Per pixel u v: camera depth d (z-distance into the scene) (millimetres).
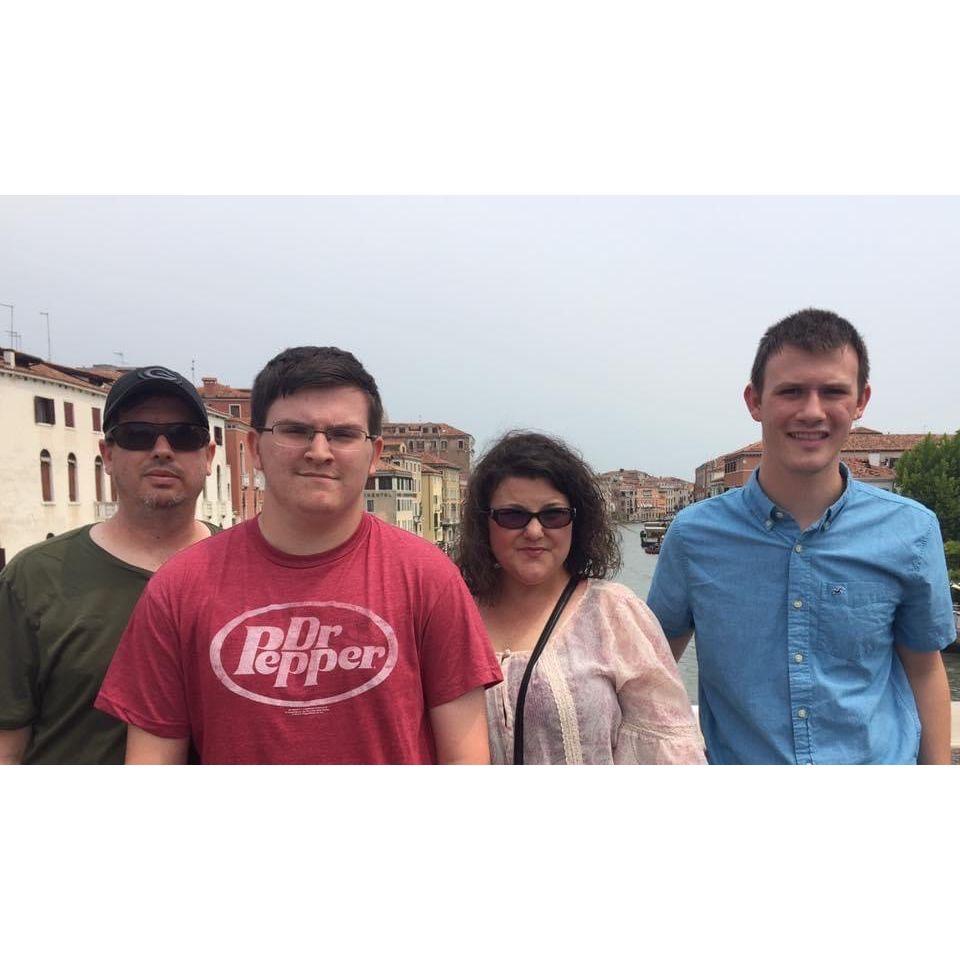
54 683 2238
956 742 4402
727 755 2516
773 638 2418
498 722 2084
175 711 1746
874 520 2383
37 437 23547
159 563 2398
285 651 1687
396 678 1712
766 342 2389
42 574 2305
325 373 1720
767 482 2445
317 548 1768
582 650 2109
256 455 1816
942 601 2387
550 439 2221
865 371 2346
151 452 2346
